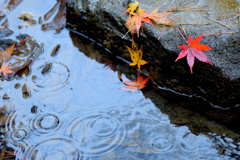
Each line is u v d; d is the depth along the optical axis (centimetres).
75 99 218
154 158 183
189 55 199
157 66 222
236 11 225
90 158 183
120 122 204
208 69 201
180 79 215
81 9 257
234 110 206
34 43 261
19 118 205
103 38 254
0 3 298
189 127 200
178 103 216
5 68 237
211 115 207
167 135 195
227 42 205
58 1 299
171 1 242
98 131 198
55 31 274
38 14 289
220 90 201
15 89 224
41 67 241
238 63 198
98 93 222
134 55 236
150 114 209
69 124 202
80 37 271
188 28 216
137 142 192
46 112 209
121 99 219
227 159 182
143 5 240
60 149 188
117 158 183
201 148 188
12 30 272
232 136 194
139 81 231
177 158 183
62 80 231
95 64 245
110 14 242
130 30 230
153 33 219
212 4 235
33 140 192
